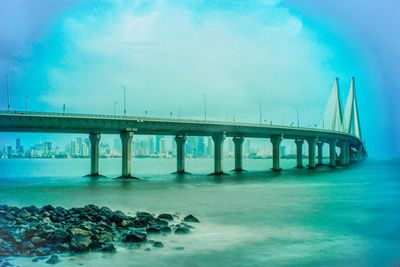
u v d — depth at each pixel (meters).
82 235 32.22
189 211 53.69
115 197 70.56
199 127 132.00
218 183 104.62
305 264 30.20
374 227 43.97
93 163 120.50
